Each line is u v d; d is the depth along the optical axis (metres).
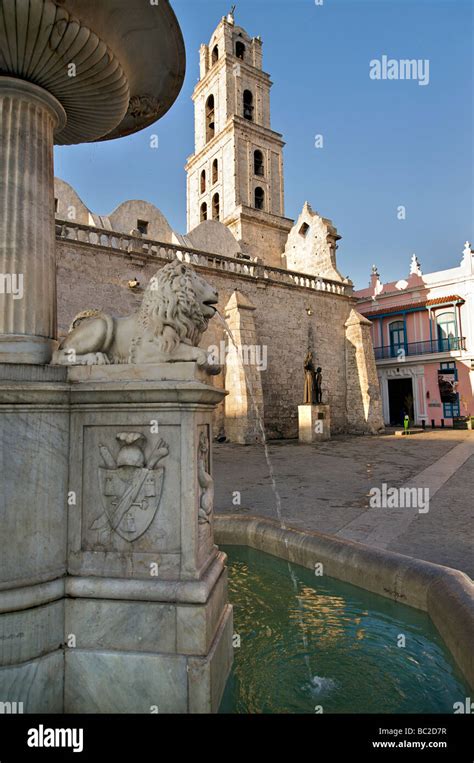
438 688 2.39
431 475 8.83
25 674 1.98
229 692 2.35
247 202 29.83
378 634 3.00
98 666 2.10
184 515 2.16
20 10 2.07
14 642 2.00
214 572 2.38
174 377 2.26
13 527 2.10
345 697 2.32
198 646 2.05
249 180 30.16
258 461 11.93
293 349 21.53
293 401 21.12
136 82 3.14
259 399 17.83
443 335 28.75
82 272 14.75
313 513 5.67
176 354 2.35
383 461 11.47
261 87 32.38
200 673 2.02
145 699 2.04
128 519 2.21
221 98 31.02
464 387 27.52
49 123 2.73
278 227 30.16
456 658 2.43
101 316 2.53
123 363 2.43
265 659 2.70
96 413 2.29
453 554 3.97
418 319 29.92
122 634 2.12
